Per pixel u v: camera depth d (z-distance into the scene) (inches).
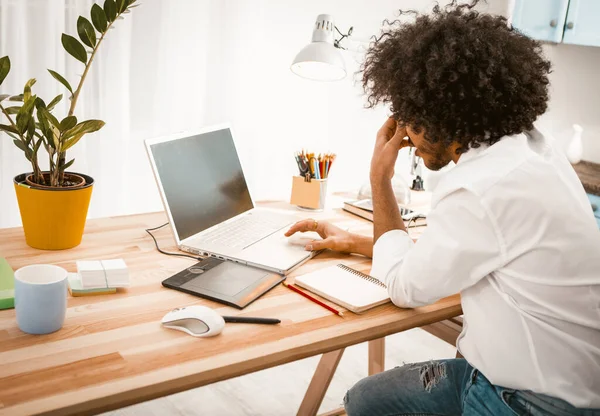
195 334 44.7
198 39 98.7
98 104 92.1
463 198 43.8
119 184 96.6
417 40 46.1
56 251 58.0
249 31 102.5
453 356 104.1
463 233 43.8
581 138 133.3
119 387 37.7
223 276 55.3
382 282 56.1
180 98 100.0
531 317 43.3
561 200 42.4
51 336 43.1
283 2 106.3
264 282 54.9
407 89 46.8
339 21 113.3
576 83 132.7
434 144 49.4
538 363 43.4
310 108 115.5
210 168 69.1
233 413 83.7
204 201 66.5
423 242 46.6
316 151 119.0
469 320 46.7
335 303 52.2
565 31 118.8
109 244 61.4
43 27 85.0
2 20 82.2
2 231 62.0
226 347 43.7
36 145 57.6
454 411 53.5
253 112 107.7
